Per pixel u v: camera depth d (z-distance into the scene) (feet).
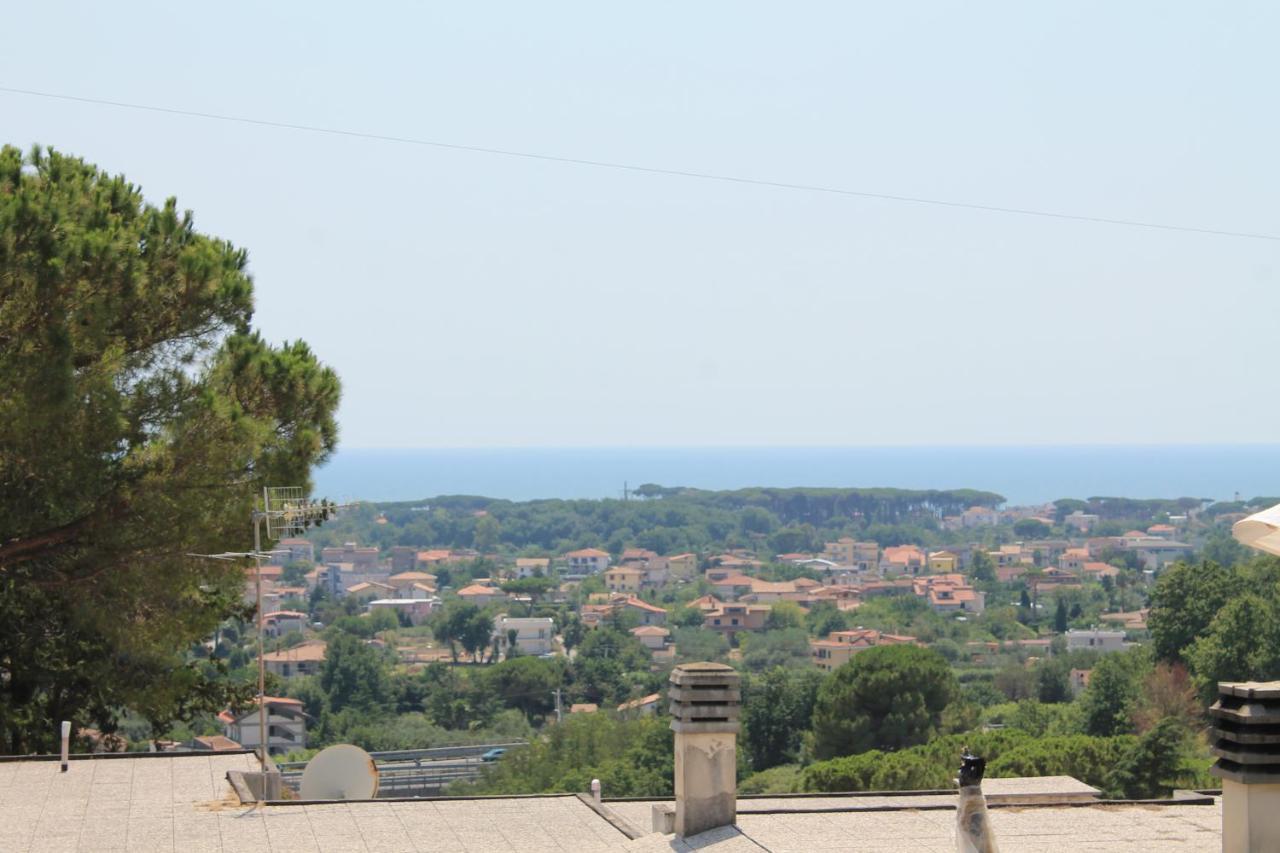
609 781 192.13
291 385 72.43
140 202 70.18
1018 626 527.40
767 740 215.10
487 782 205.98
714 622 561.84
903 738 175.01
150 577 68.13
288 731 298.97
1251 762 31.48
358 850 42.01
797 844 38.14
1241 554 640.17
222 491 68.23
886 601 593.01
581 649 459.73
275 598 653.30
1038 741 118.73
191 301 67.36
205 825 45.01
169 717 83.35
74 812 46.80
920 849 37.58
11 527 66.33
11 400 61.98
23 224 60.03
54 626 78.07
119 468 67.62
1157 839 38.32
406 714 352.08
